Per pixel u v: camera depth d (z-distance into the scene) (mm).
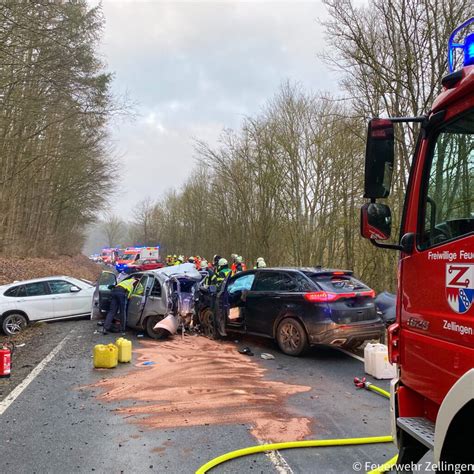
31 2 12320
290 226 25172
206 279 11398
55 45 13688
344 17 11281
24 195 31453
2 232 26453
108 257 73938
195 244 50969
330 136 21188
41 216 36375
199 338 10547
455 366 2473
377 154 2891
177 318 10594
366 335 8227
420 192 2928
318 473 3939
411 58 9617
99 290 12445
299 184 24344
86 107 18516
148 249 42531
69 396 6168
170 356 8648
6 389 6535
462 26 2891
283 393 6289
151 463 4152
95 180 35438
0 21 11969
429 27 9344
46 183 33406
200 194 49344
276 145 25688
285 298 8734
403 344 3062
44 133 23000
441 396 2604
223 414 5430
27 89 16094
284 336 8727
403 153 10320
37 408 5668
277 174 25703
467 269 2400
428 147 2904
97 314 12664
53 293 13086
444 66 9188
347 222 20172
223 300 9938
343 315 8109
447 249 2584
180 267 13461
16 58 13141
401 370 3090
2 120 17000
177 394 6211
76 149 24969
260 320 9234
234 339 10367
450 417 2373
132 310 10930
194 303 11359
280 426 5039
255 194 29219
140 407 5688
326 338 8047
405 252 3021
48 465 4105
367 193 2906
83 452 4379
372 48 10867
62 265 33938
